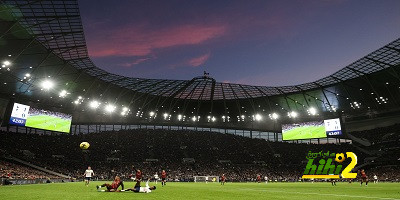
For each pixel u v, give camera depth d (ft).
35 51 151.12
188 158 263.49
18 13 118.73
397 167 229.45
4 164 170.91
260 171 262.67
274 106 279.49
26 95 202.90
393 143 239.71
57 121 226.17
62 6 119.34
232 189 90.58
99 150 250.98
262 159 280.92
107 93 228.84
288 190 86.58
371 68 201.46
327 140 306.76
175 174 237.66
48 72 176.45
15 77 174.29
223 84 246.47
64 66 169.99
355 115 261.03
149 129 298.97
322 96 250.37
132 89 236.22
